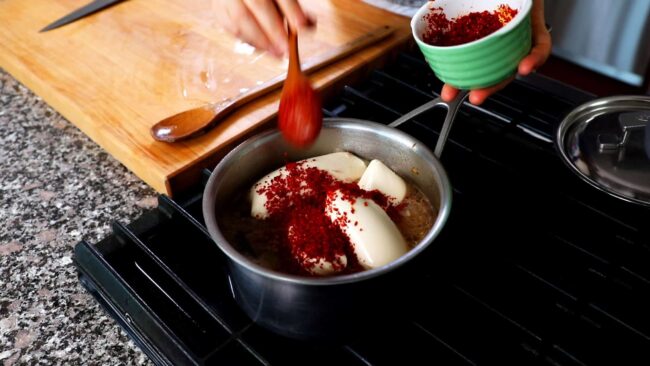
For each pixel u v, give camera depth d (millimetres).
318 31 835
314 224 546
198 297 527
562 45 1237
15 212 644
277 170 598
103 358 523
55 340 536
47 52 816
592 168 593
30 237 618
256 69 775
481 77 550
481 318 523
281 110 558
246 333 518
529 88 711
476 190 612
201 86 752
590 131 626
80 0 932
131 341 533
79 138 734
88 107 726
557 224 583
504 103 706
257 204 581
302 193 581
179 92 745
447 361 505
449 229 575
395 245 533
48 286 575
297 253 533
